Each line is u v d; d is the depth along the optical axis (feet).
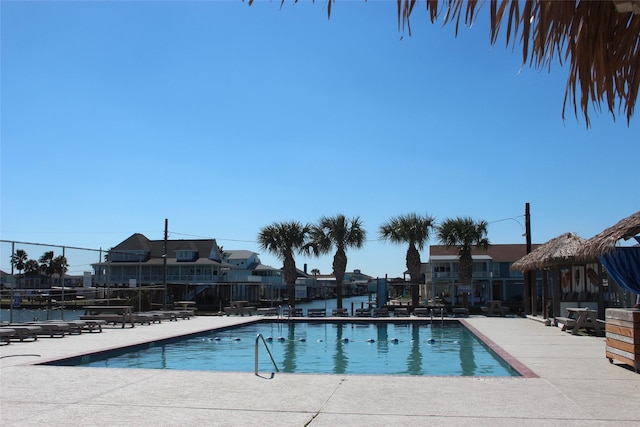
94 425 19.54
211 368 42.96
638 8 10.99
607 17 12.94
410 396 24.45
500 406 22.45
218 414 21.24
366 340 64.59
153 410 21.90
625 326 31.94
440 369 42.57
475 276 183.73
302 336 69.26
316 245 123.65
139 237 223.71
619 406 22.45
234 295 224.33
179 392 25.40
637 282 43.98
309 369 43.65
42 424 19.69
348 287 382.01
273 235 126.93
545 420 20.15
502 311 94.32
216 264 214.48
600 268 59.52
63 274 69.77
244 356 50.37
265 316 95.45
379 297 113.60
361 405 22.70
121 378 28.99
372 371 42.27
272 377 29.32
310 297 282.77
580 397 24.25
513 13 10.80
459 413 21.30
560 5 11.63
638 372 30.66
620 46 13.43
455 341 62.34
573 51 13.21
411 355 51.39
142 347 51.34
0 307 59.77
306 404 22.93
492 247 199.00
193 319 86.33
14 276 60.18
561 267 71.92
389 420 20.25
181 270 214.90
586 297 68.69
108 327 69.72
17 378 29.07
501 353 41.63
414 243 117.50
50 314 69.21
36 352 42.57
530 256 73.87
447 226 116.16
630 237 36.32
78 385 27.09
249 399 23.89
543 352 41.88
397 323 82.99
